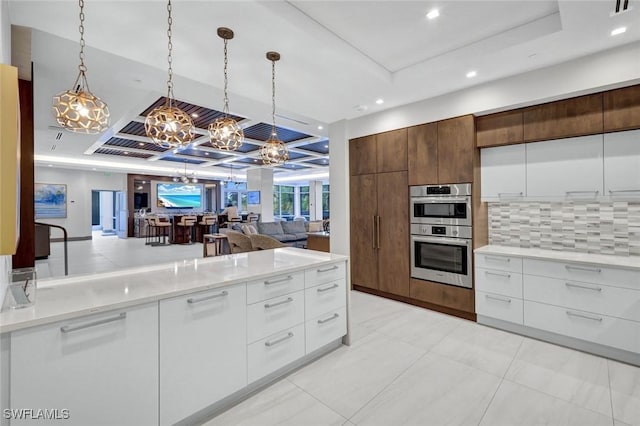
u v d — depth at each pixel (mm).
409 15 2352
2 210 1125
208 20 2107
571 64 2738
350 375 2326
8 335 1223
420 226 3811
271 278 2174
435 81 3217
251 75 3025
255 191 12781
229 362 1931
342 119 4633
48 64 3229
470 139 3361
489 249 3340
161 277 1983
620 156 2648
